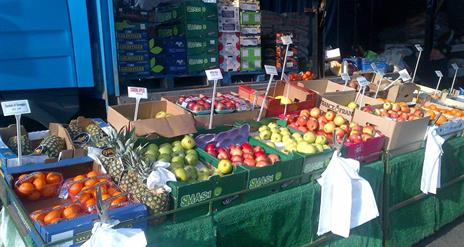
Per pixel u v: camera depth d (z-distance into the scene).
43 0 3.42
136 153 2.42
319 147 3.03
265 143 3.11
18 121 2.45
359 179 2.79
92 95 4.09
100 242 1.79
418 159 3.62
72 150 2.65
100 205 1.86
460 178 4.09
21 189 2.27
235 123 3.44
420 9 10.18
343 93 4.36
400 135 3.43
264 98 3.64
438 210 3.90
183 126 3.01
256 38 5.29
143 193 2.17
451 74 9.48
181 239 2.22
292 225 2.75
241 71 5.21
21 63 3.44
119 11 4.30
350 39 9.39
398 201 3.52
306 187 2.81
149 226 2.17
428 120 3.64
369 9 9.90
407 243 3.63
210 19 4.84
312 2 6.38
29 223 1.99
